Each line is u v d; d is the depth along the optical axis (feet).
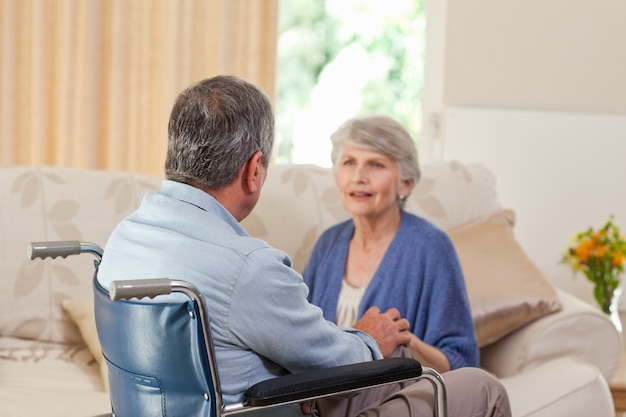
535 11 12.98
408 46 14.58
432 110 13.61
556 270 12.86
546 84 13.06
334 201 9.54
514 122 12.76
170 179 5.54
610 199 12.84
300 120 15.01
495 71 13.03
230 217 5.45
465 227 9.62
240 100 5.46
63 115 12.84
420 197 9.76
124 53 12.92
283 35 14.83
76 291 8.89
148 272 5.21
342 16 14.80
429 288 7.64
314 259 8.23
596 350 8.82
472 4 12.94
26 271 8.77
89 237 8.96
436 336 7.52
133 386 5.28
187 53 12.92
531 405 7.68
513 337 8.87
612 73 13.08
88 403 7.29
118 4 12.78
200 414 5.07
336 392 5.27
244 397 5.13
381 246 7.93
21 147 13.05
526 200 12.82
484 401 6.23
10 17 12.67
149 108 13.07
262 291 5.16
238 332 5.22
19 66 12.89
